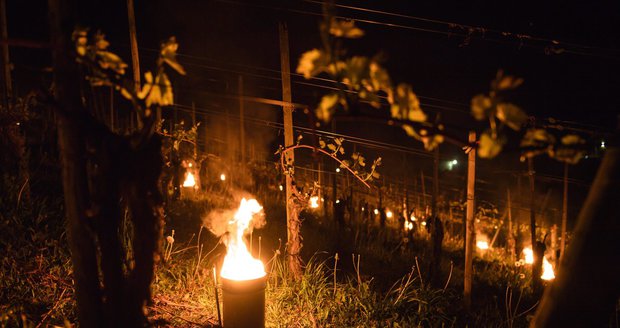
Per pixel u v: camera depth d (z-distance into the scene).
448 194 16.72
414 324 5.17
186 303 5.03
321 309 5.25
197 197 9.92
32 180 7.11
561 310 2.98
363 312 5.31
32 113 7.87
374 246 9.08
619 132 2.71
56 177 7.53
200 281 5.39
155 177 2.63
